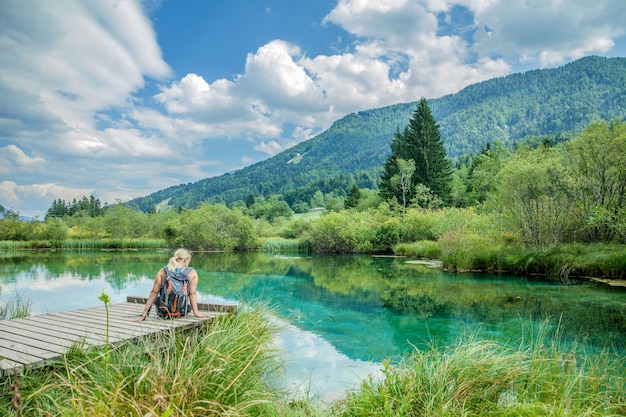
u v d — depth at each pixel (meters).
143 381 2.64
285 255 29.41
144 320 5.43
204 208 38.62
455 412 3.02
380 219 31.48
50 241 39.66
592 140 15.74
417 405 3.18
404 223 30.27
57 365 3.76
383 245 30.12
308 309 9.01
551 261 13.98
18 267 18.94
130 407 2.31
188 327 5.08
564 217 15.61
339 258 25.59
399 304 9.49
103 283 13.34
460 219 24.59
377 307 9.20
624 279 12.54
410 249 26.09
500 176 18.03
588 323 7.21
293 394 4.27
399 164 44.31
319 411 3.54
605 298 9.69
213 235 35.84
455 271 16.17
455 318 7.93
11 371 3.47
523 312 8.28
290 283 13.41
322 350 5.96
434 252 22.52
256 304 6.88
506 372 3.50
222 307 5.93
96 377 3.03
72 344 4.27
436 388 3.33
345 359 5.54
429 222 28.89
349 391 4.28
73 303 9.67
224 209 37.81
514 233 17.39
